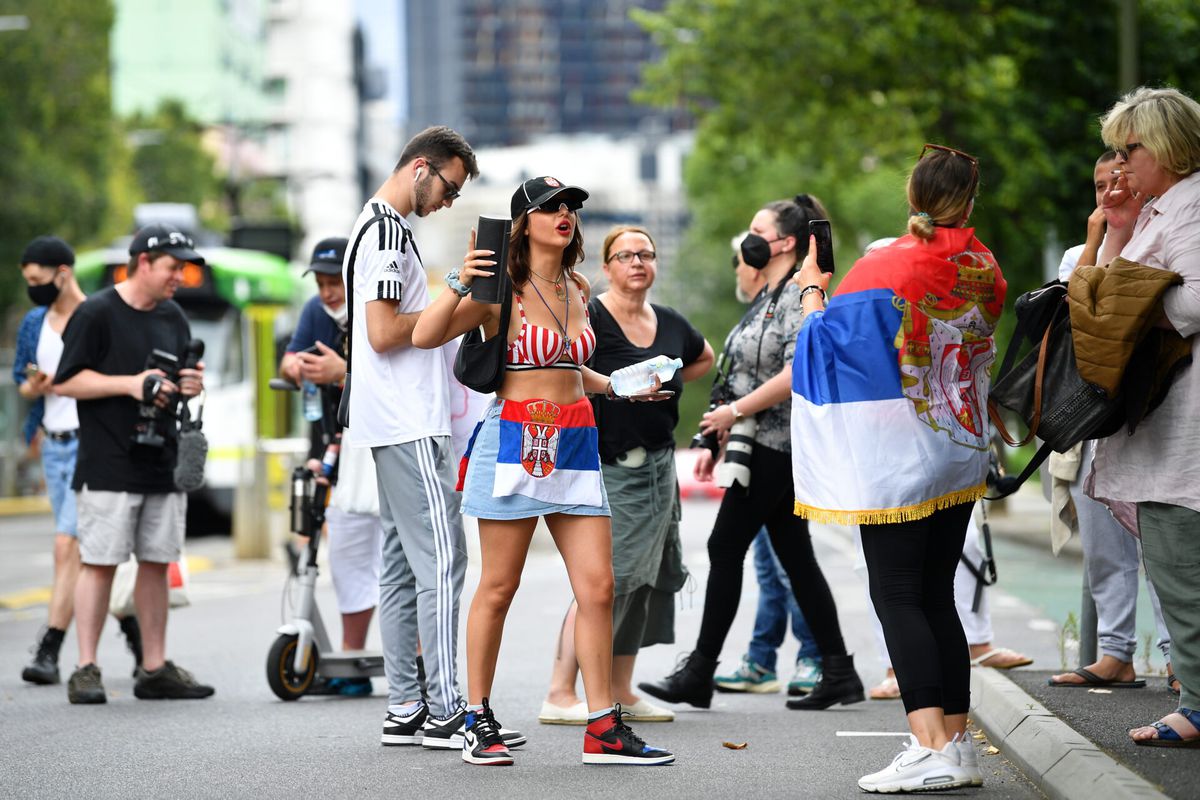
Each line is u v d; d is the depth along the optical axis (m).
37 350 24.52
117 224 129.38
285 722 19.59
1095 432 14.38
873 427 14.34
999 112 59.62
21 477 85.62
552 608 33.38
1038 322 14.88
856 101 78.19
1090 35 55.91
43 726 19.52
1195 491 14.18
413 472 17.34
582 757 16.70
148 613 22.00
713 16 79.31
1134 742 14.75
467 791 15.02
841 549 55.06
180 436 21.66
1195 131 14.12
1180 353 14.22
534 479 15.94
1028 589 37.31
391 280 17.12
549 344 15.97
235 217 111.75
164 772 16.31
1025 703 17.20
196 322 59.91
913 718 14.49
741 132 82.88
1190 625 14.41
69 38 110.75
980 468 14.66
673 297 189.50
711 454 20.45
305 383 21.81
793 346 19.39
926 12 68.00
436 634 17.36
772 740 17.89
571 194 15.99
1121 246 15.95
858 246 114.25
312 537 21.70
